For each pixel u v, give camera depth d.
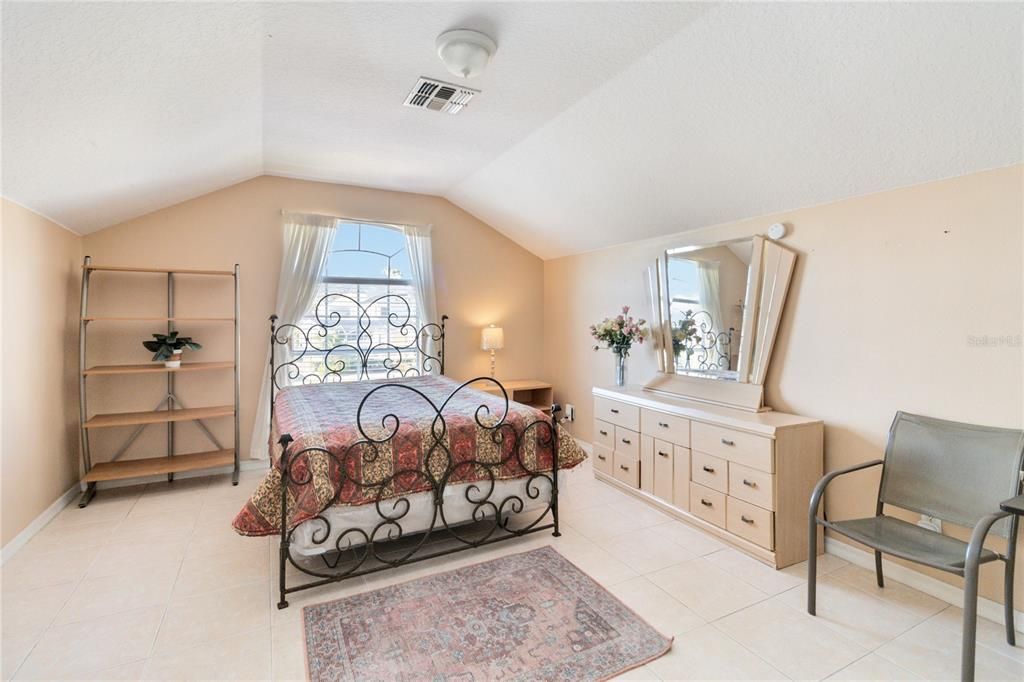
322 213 4.11
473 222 4.78
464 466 2.46
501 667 1.68
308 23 1.87
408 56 2.14
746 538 2.52
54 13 1.38
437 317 4.62
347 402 3.08
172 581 2.24
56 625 1.90
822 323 2.57
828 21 1.67
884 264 2.29
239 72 2.13
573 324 4.69
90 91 1.81
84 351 3.26
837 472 2.07
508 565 2.40
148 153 2.56
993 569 1.96
